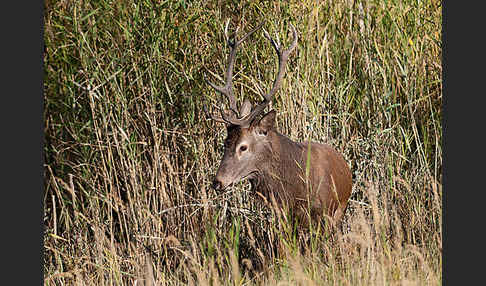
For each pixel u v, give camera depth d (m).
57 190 12.66
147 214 12.09
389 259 9.66
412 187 12.40
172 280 11.02
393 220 11.88
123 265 11.80
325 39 13.09
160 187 12.41
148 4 12.85
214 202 12.30
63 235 12.55
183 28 13.07
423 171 12.41
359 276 9.57
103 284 11.09
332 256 10.18
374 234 11.04
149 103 12.76
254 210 12.16
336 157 11.57
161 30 12.84
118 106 12.73
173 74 13.02
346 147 12.80
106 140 12.95
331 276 9.79
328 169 11.14
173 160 12.84
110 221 11.97
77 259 11.86
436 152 12.42
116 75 12.95
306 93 12.81
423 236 11.73
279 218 10.64
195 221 12.25
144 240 11.91
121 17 12.98
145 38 12.91
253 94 13.06
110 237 12.55
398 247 9.98
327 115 12.77
